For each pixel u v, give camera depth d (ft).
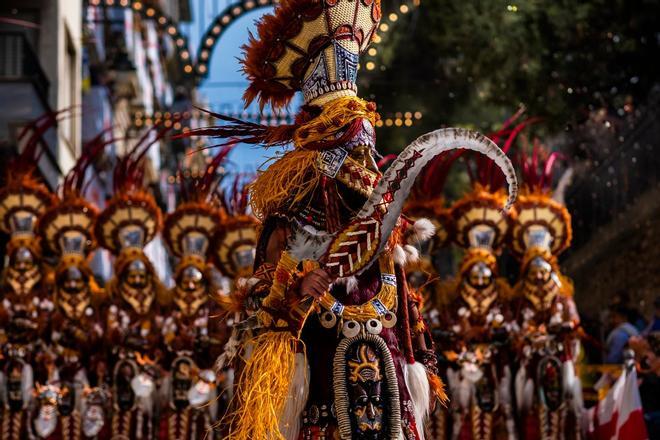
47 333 35.37
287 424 14.16
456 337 35.22
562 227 36.24
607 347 38.58
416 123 71.72
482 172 37.09
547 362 34.47
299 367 14.25
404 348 14.82
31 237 36.47
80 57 81.30
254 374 14.11
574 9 59.47
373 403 14.05
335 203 14.42
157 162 117.70
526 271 35.86
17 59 66.85
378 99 70.69
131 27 110.11
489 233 36.14
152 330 35.88
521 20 60.08
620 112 63.67
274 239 14.70
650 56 61.36
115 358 34.99
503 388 35.09
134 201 36.68
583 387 37.55
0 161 58.13
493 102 62.03
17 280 35.94
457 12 61.77
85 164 37.55
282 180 14.75
